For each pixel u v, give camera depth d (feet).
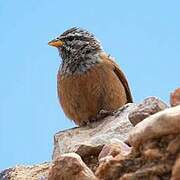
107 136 33.27
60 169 25.34
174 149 22.02
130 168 23.43
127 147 26.61
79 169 24.94
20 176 34.73
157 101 31.14
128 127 34.06
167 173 22.13
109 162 23.94
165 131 22.15
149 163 22.82
